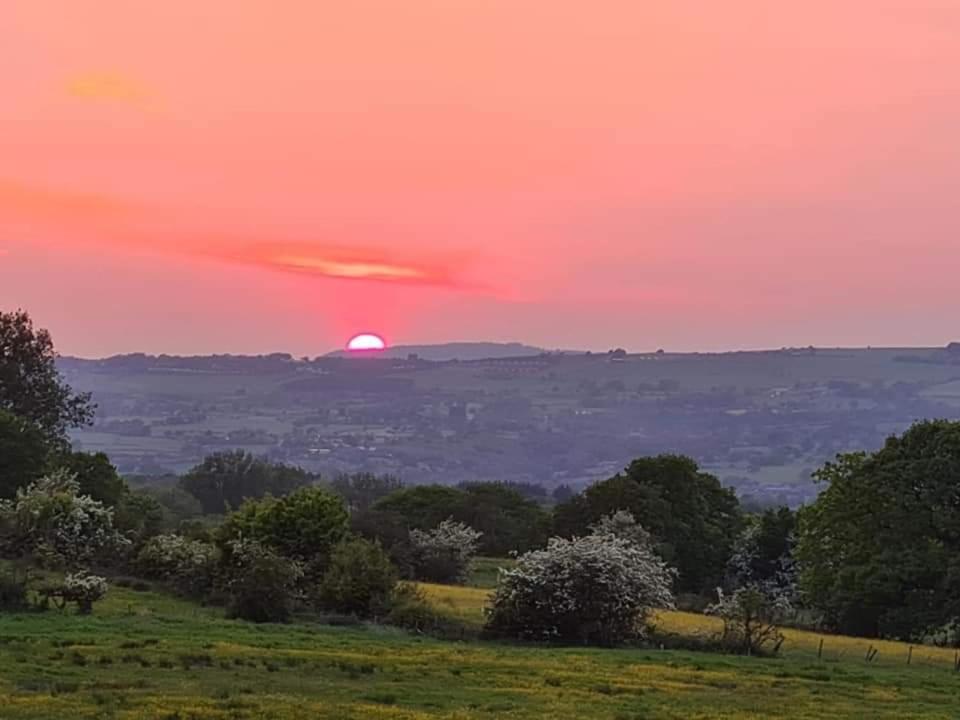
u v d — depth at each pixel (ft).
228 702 85.15
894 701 106.52
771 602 173.78
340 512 186.50
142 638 116.57
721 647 148.97
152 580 186.70
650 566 159.43
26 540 183.32
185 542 193.26
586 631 150.20
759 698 103.96
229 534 183.52
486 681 104.12
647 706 95.40
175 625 132.46
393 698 92.38
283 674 100.94
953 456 197.77
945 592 185.26
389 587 162.50
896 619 186.60
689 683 110.93
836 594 195.52
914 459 201.46
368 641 129.18
